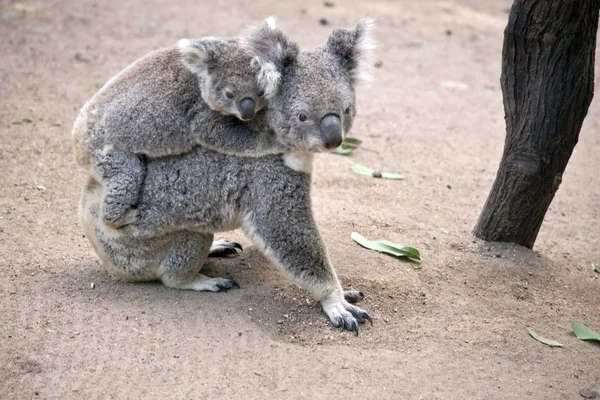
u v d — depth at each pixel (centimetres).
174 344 886
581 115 1101
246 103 894
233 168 954
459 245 1199
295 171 952
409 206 1342
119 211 941
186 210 959
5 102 1641
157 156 948
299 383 835
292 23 2316
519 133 1124
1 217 1170
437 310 1008
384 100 1895
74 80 1798
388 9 2619
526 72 1090
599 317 1044
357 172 1463
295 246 952
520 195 1149
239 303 984
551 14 1036
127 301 973
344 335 934
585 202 1432
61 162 1389
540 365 906
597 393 860
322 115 895
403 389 838
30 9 2284
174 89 932
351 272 1079
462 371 879
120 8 2362
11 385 805
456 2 2808
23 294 969
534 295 1084
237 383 829
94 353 862
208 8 2416
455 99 1936
